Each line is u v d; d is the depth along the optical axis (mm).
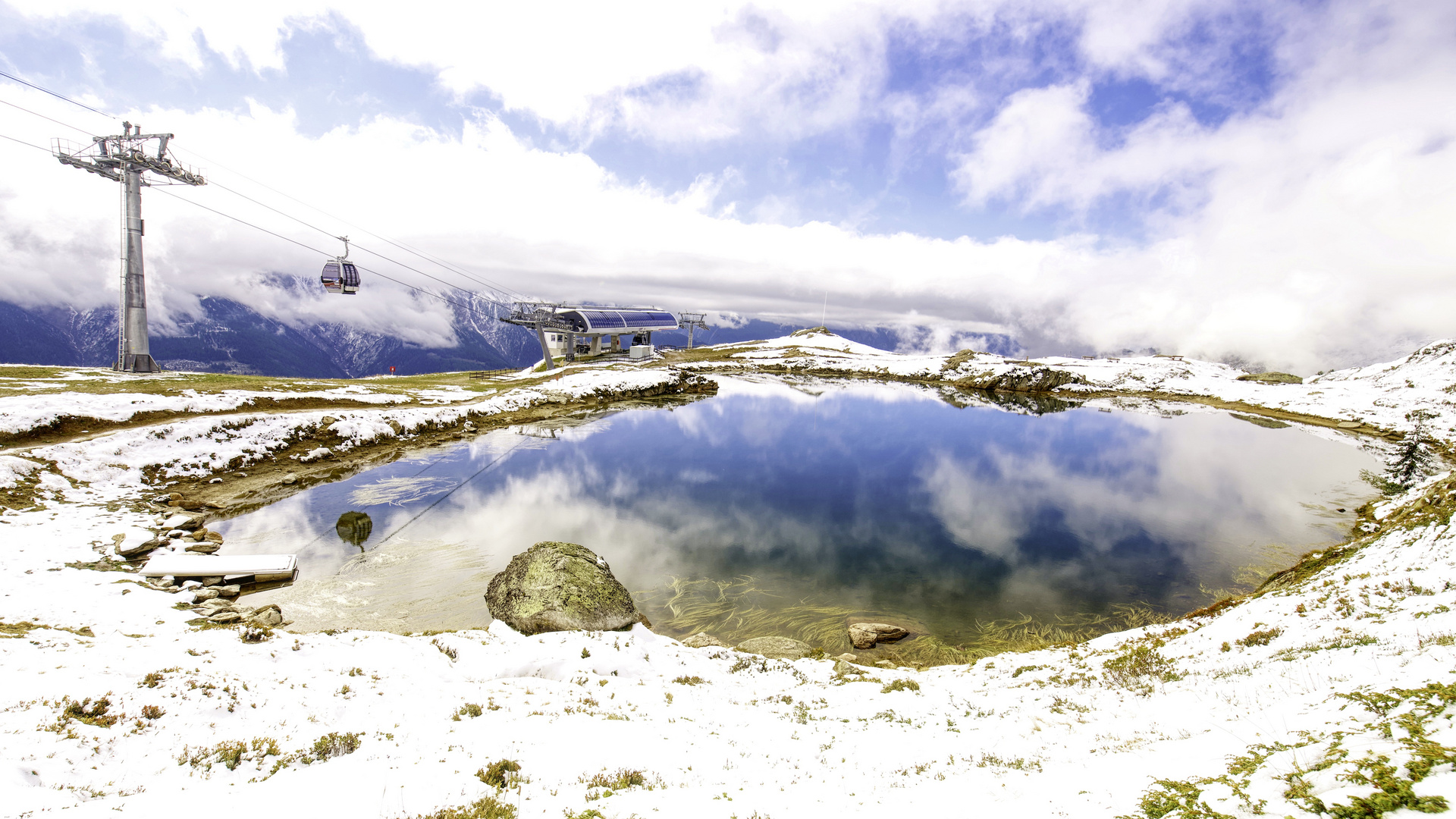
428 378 91188
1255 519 38562
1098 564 31062
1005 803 6828
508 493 41375
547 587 22219
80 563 22188
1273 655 11625
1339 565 18219
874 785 8578
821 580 28672
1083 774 7316
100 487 31719
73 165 53531
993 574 29688
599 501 40781
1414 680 6734
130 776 7984
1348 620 12023
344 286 68375
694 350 177625
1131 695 12016
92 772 7863
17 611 16281
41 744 8180
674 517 38125
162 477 35250
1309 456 60219
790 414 84062
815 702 14781
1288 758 5703
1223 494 45469
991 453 60906
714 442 63125
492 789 8234
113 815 6812
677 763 9852
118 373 56219
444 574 27031
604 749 10211
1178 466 55531
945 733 11562
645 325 143375
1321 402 90625
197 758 8688
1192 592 27578
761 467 52969
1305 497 43750
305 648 15195
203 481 36812
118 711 9750
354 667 14312
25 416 35031
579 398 82875
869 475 51250
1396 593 12812
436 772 8719
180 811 7109
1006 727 11289
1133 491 46281
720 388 112438
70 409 37812
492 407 68438
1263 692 9148
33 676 10852
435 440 55531
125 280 56406
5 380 46094
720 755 10430
